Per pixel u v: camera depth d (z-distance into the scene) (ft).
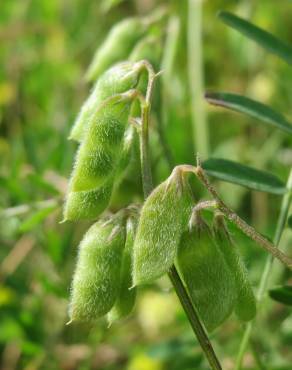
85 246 0.24
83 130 0.26
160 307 0.45
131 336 0.45
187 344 0.38
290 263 0.24
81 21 0.64
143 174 0.25
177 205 0.23
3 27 0.63
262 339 0.38
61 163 0.44
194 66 0.48
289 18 0.59
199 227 0.24
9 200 0.43
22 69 0.62
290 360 0.38
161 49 0.41
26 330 0.42
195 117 0.47
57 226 0.44
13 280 0.45
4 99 0.59
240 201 0.48
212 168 0.30
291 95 0.56
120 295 0.25
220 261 0.24
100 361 0.43
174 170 0.24
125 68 0.26
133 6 0.63
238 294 0.24
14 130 0.57
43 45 0.63
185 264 0.24
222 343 0.39
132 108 0.25
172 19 0.43
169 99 0.48
